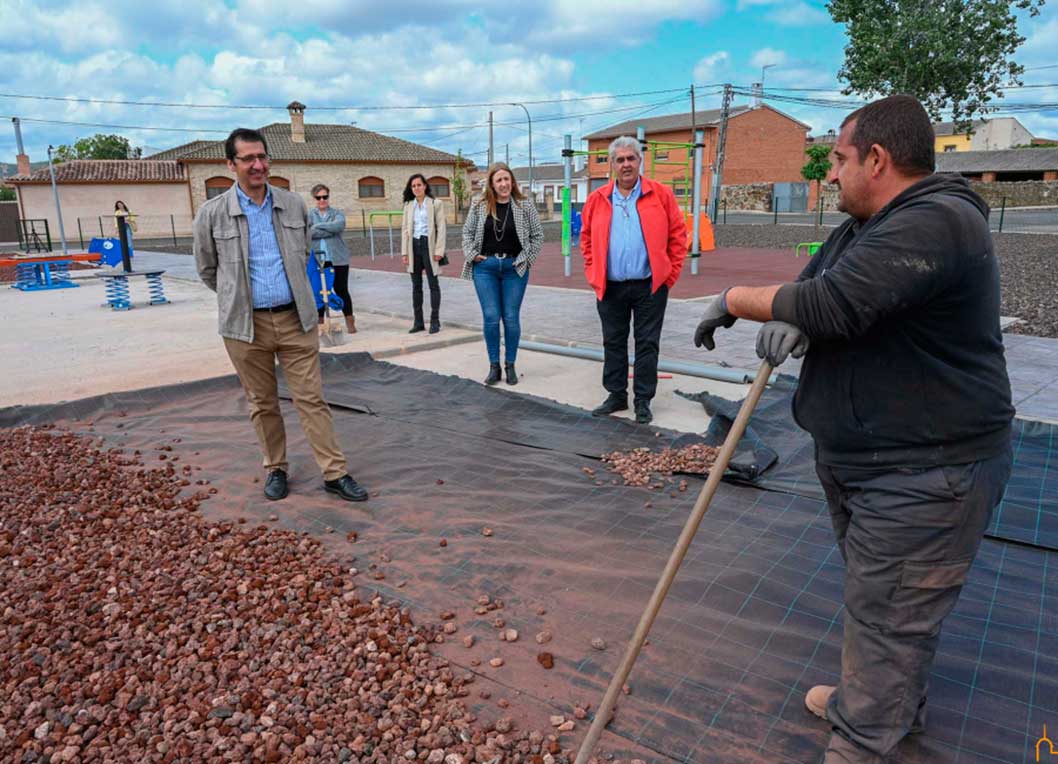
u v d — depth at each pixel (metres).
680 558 2.00
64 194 38.34
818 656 2.70
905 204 1.84
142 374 6.93
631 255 5.08
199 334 9.11
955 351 1.84
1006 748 2.25
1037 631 2.82
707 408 5.50
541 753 2.28
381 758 2.25
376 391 6.23
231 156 3.81
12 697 2.52
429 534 3.74
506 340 6.34
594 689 2.57
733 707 2.46
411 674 2.64
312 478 4.50
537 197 71.06
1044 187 46.00
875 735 2.00
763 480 4.20
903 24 32.50
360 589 3.23
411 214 8.30
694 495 4.09
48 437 5.16
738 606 3.03
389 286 13.36
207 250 3.97
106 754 2.28
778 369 6.57
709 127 52.12
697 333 2.22
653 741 2.33
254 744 2.32
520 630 2.92
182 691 2.58
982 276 1.79
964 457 1.87
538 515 3.90
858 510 2.00
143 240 36.53
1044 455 4.32
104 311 11.27
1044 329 8.27
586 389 6.27
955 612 2.94
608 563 3.39
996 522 3.62
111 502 4.12
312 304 4.07
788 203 49.50
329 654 2.75
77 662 2.71
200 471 4.63
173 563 3.45
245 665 2.70
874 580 1.95
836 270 1.83
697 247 14.48
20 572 3.36
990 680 2.55
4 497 4.16
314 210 8.11
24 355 7.89
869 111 1.94
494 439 5.07
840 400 1.97
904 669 1.96
